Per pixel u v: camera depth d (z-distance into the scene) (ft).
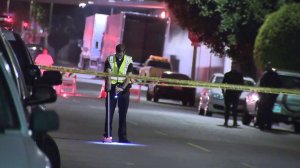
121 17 285.43
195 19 231.09
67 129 115.03
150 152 95.14
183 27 241.35
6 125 35.76
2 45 46.34
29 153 33.27
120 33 284.20
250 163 92.68
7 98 36.65
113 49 295.48
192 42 241.96
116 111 165.78
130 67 101.45
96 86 275.18
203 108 182.19
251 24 216.54
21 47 75.36
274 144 123.13
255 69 229.86
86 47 362.94
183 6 230.89
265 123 156.15
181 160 89.61
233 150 106.22
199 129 138.00
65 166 77.36
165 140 111.75
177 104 230.07
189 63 335.67
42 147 58.18
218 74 189.57
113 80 100.53
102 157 86.69
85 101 185.57
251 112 160.25
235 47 228.02
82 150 91.56
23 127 36.01
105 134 102.47
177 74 224.94
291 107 155.12
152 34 286.66
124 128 103.19
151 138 112.98
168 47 356.79
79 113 146.20
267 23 188.96
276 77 155.12
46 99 47.39
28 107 48.11
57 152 62.28
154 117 156.56
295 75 166.50
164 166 82.99
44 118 36.22
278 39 184.85
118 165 81.15
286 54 183.83
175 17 238.68
